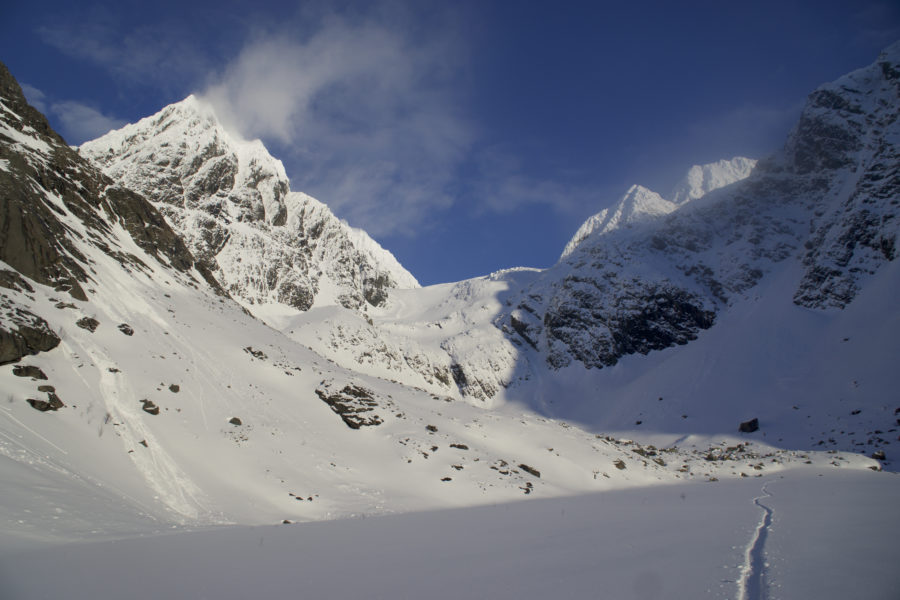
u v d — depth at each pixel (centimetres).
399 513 3762
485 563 1597
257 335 7019
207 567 1556
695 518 2672
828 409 10175
